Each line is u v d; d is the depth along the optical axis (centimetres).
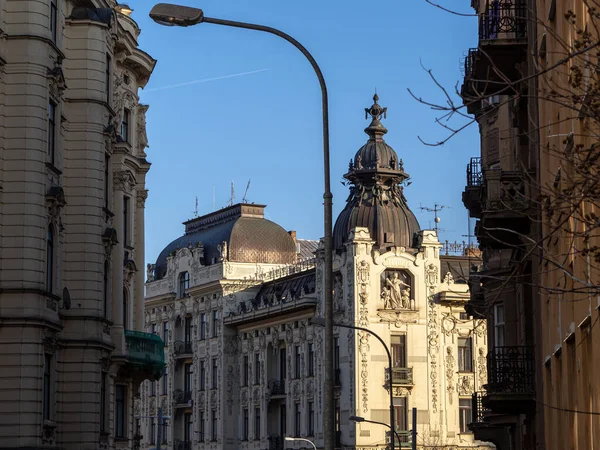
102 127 5175
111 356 5406
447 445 10156
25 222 4388
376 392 10031
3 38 4441
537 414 3822
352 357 10019
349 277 10169
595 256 1683
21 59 4469
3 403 4303
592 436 2512
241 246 12238
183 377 12888
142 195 6328
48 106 4569
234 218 12556
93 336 4978
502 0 3972
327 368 2955
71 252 5016
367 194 10738
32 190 4419
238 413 11931
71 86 5112
